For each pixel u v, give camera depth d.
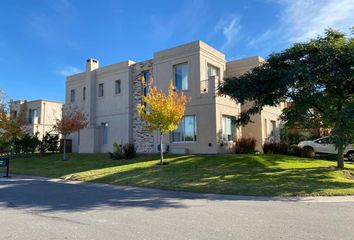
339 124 12.42
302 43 14.24
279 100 15.25
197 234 5.46
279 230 5.69
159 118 16.12
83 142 26.12
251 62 22.56
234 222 6.32
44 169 18.94
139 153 22.50
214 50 22.11
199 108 20.14
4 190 11.40
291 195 9.59
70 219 6.68
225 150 20.06
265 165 15.44
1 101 27.30
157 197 9.70
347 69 12.58
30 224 6.28
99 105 26.34
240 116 17.23
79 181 14.29
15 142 27.62
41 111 37.00
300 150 21.03
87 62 27.12
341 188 10.39
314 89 14.11
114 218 6.74
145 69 23.70
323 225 6.04
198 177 12.89
